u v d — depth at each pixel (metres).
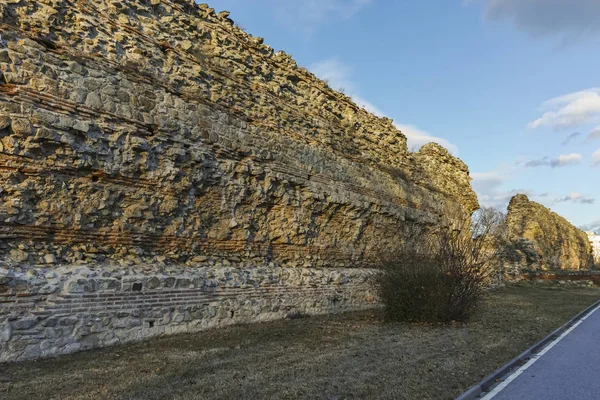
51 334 7.57
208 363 7.45
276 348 8.84
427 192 22.55
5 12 8.21
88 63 9.24
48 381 6.19
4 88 7.93
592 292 30.78
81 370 6.77
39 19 8.70
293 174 13.98
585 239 74.62
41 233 8.21
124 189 9.55
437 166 26.06
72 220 8.64
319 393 6.04
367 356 8.42
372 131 19.88
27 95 8.10
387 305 13.44
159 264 9.86
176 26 11.75
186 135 10.83
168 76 10.88
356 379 6.77
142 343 8.68
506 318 15.12
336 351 8.78
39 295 7.56
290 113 14.77
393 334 11.06
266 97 13.94
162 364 7.28
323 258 15.32
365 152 18.53
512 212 50.91
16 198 7.88
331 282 14.71
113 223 9.33
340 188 16.05
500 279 31.39
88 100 9.01
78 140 8.77
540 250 48.06
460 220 25.11
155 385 6.17
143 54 10.45
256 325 11.20
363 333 11.03
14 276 7.36
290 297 12.91
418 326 12.55
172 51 11.25
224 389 6.10
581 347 10.67
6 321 7.11
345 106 18.64
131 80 9.97
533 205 51.62
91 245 8.93
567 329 13.80
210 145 11.47
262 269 12.45
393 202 19.31
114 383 6.21
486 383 6.93
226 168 11.74
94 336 8.16
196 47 12.09
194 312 10.03
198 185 11.03
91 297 8.22
